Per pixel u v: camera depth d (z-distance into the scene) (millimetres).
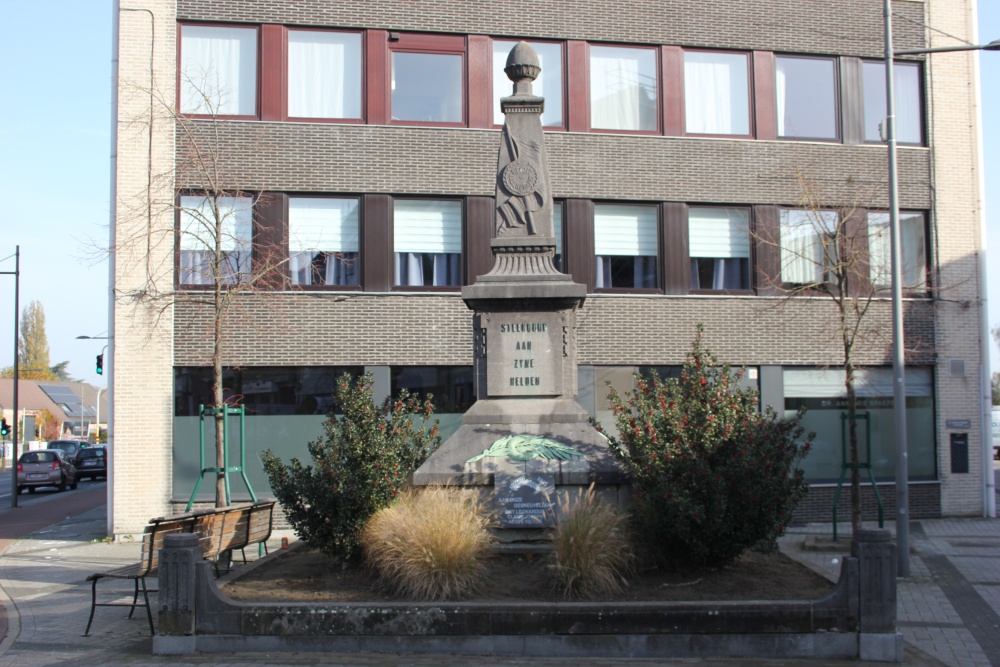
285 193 18734
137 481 18047
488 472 10422
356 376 18734
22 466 34969
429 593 8664
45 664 8352
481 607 8336
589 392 19250
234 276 17031
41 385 97938
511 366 11242
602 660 8172
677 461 9484
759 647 8289
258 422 18469
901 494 13500
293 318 18516
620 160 19766
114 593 12172
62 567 14812
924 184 20828
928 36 21047
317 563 10594
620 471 10352
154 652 8406
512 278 11328
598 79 19984
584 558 8750
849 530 18234
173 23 18625
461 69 19531
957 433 20422
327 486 9922
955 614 11023
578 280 19375
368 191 18953
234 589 9281
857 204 17844
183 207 16594
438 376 19016
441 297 18984
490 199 19297
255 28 18969
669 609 8281
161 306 18062
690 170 19984
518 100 11852
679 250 19812
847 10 20812
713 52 20422
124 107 18359
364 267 18844
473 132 19312
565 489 10375
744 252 20203
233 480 18312
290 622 8406
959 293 20719
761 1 20500
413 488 10406
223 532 11320
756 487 9273
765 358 19828
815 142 20484
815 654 8297
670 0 20188
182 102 18625
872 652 8266
